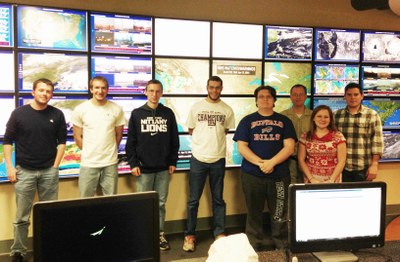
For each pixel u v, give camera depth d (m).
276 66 3.72
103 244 1.23
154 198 1.30
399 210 4.14
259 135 2.91
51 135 2.91
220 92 3.37
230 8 3.59
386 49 3.98
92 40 3.22
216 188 3.37
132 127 3.15
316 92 3.83
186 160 3.59
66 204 1.18
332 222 1.51
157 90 3.13
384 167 4.08
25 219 2.92
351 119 3.19
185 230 3.66
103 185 3.07
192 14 3.50
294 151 3.21
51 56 3.12
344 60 3.88
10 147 2.83
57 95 3.16
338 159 2.83
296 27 3.74
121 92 3.34
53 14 3.10
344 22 3.92
